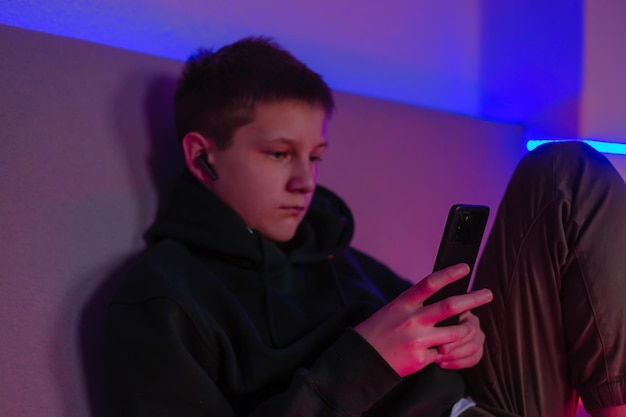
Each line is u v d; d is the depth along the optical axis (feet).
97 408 2.66
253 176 2.97
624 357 2.44
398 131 4.12
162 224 3.01
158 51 3.54
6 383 2.48
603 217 2.49
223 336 2.60
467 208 2.42
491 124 4.52
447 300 2.36
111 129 3.03
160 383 2.41
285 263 3.08
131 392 2.42
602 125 4.65
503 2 4.69
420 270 4.15
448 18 4.53
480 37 4.64
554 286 2.59
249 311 2.87
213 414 2.41
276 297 2.95
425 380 2.65
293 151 3.03
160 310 2.52
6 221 2.62
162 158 3.22
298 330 2.89
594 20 4.64
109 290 2.85
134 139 3.11
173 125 3.30
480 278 2.81
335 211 3.56
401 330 2.36
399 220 4.08
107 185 2.96
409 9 4.40
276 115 2.96
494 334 2.72
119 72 3.11
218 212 2.98
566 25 4.67
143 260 2.77
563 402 2.67
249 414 2.47
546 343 2.64
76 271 2.77
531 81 4.73
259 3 3.86
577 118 4.61
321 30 4.09
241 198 3.01
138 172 3.10
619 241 2.47
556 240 2.53
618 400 2.44
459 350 2.58
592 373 2.51
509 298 2.68
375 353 2.33
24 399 2.50
